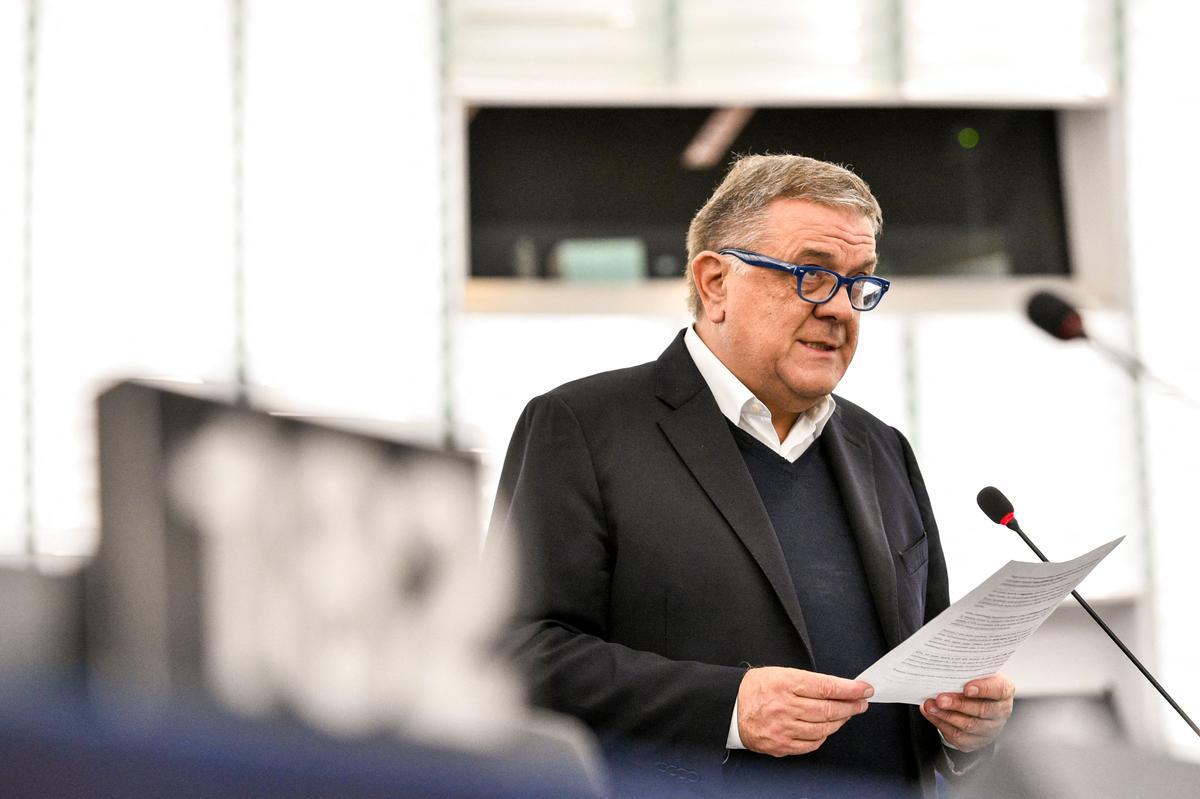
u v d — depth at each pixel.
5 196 10.62
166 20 11.13
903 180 12.88
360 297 11.15
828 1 12.38
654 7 12.19
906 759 4.09
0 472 10.05
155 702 0.74
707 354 4.40
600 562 4.06
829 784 3.84
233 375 10.76
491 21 11.87
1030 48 12.52
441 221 11.39
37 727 0.73
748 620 3.96
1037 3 12.52
